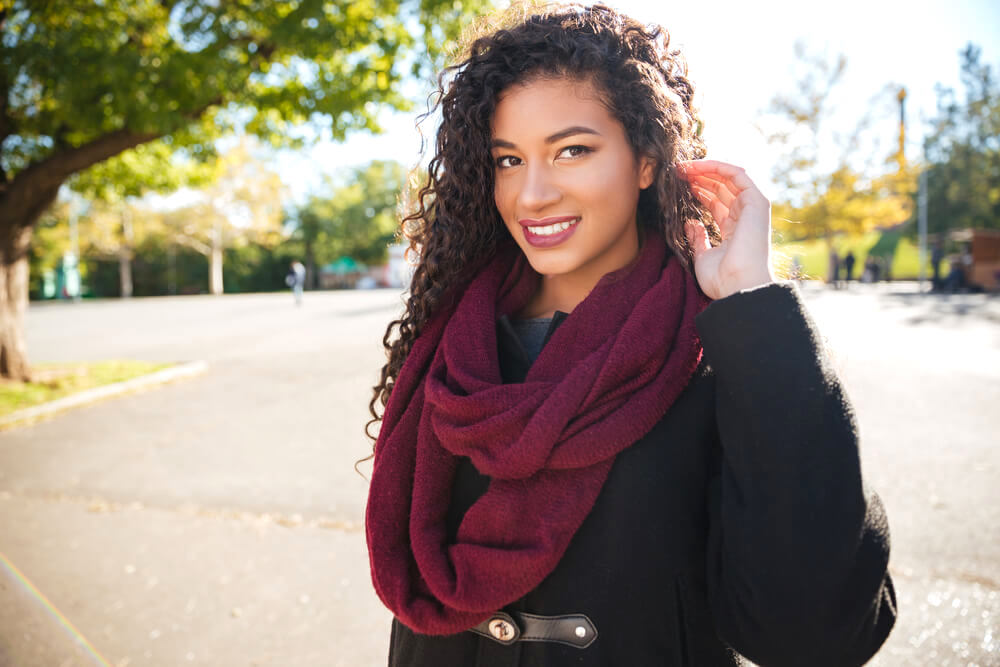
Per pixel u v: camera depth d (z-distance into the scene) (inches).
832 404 31.2
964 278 851.4
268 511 157.9
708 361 36.5
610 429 33.5
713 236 42.9
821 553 29.2
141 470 193.5
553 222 37.9
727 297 33.1
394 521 39.4
